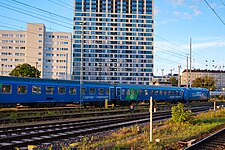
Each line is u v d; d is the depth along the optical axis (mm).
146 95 46906
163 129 18812
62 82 34281
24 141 13531
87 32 145375
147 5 151750
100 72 143125
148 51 148875
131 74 146375
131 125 21297
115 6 148875
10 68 132500
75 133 16250
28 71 70062
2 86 27531
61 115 25109
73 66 142000
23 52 133375
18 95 29031
